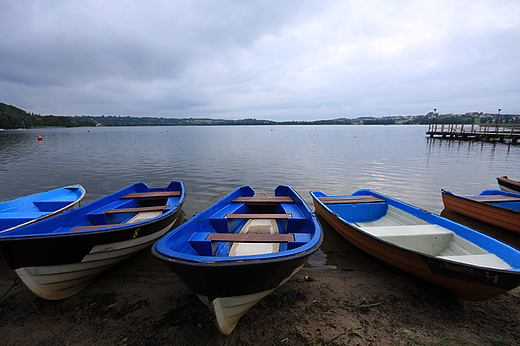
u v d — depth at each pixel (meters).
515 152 25.17
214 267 3.00
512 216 6.75
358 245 5.81
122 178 14.59
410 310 4.11
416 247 5.26
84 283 4.71
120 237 4.80
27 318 4.02
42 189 12.40
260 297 3.79
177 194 8.12
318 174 15.48
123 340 3.56
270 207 7.68
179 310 4.14
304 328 3.75
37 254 3.93
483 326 3.75
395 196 10.96
